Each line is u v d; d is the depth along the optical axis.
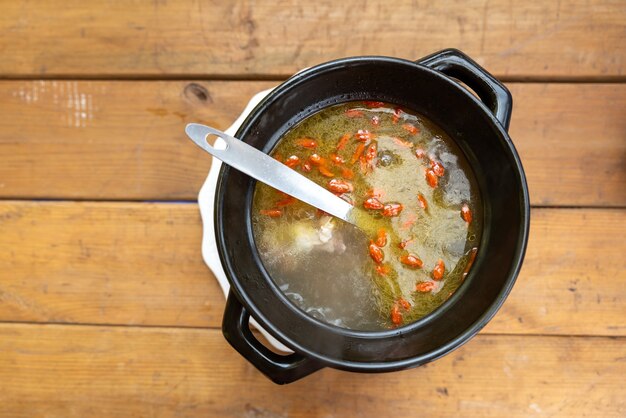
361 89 0.52
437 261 0.51
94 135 0.60
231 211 0.49
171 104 0.60
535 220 0.60
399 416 0.59
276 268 0.51
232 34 0.60
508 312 0.59
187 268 0.60
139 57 0.61
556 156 0.60
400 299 0.51
